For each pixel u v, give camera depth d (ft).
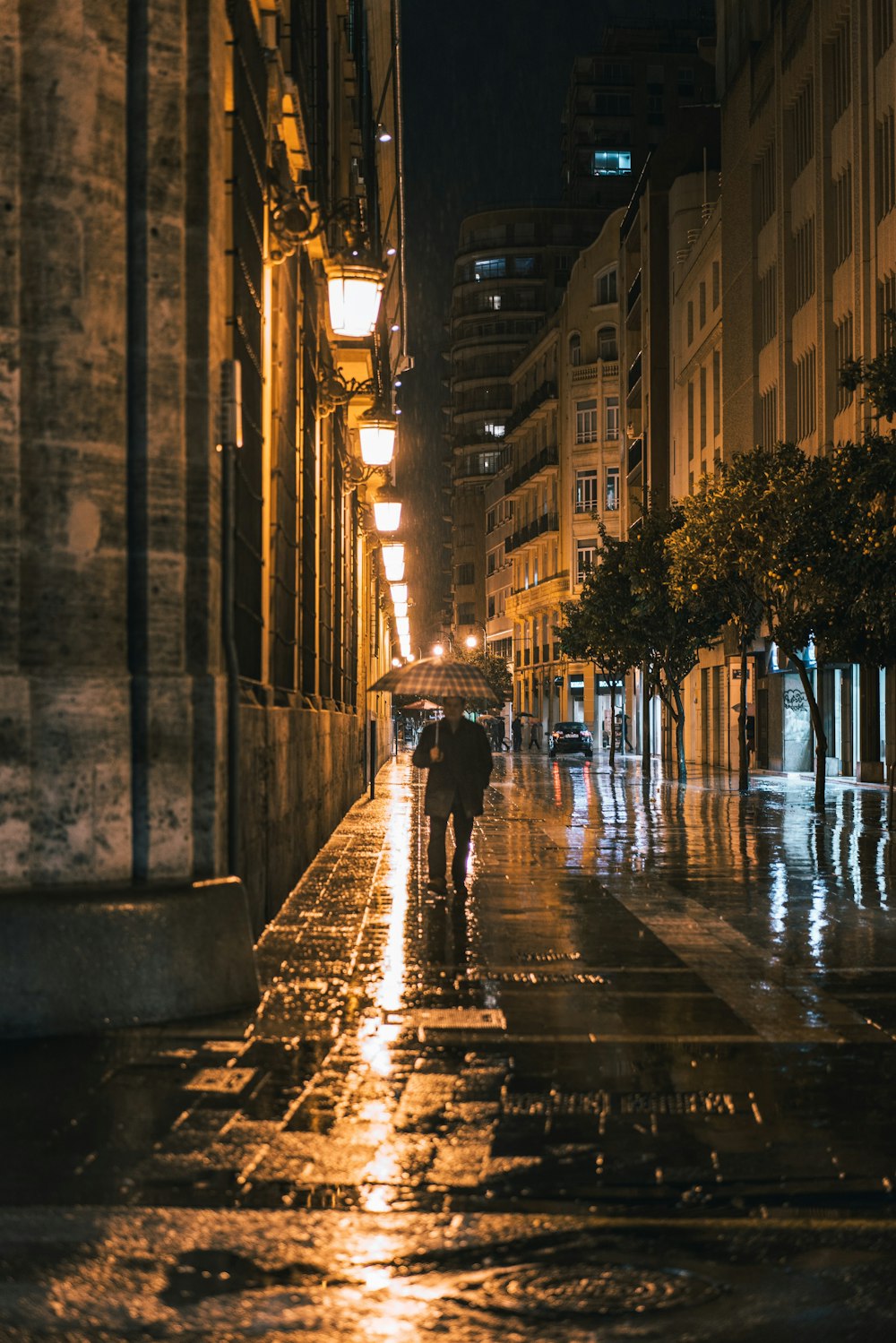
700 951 33.27
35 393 25.86
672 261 206.69
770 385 148.56
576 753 250.78
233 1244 14.43
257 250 35.55
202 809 26.94
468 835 43.65
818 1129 18.60
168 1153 17.30
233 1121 18.74
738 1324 12.62
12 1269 13.76
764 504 92.22
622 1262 14.02
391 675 44.75
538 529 308.40
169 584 27.02
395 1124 18.66
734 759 164.04
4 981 23.47
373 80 100.78
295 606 47.52
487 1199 15.87
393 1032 24.27
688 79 407.44
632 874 50.21
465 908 40.55
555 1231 14.84
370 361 64.95
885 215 111.34
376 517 80.33
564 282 387.96
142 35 26.73
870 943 34.45
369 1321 12.63
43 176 25.80
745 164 156.66
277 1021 24.86
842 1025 25.16
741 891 45.42
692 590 105.09
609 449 281.54
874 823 75.87
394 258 128.47
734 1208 15.64
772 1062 22.36
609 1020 25.43
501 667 345.51
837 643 83.87
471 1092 20.35
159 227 26.91
